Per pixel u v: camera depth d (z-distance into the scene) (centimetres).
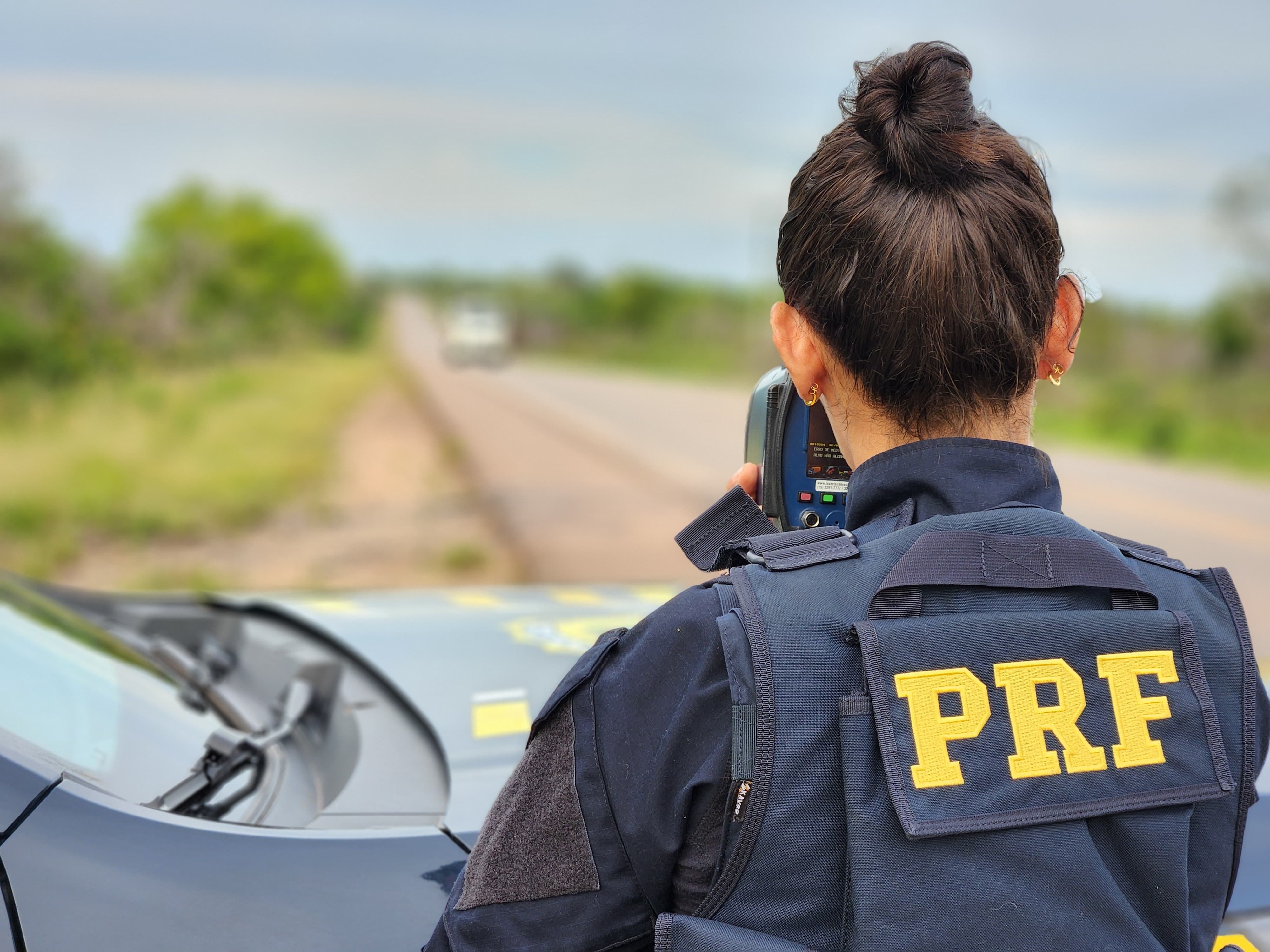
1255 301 2883
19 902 98
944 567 78
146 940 99
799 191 86
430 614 196
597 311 6356
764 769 74
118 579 664
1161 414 2297
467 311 3644
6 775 105
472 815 120
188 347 1978
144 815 109
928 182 80
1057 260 83
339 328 3991
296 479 1010
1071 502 1159
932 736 74
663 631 80
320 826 118
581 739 81
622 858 80
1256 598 676
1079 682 77
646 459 1247
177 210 2950
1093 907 73
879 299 80
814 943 75
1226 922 121
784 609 77
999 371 81
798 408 113
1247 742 81
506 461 1176
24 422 1227
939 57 84
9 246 1524
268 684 177
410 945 105
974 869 73
